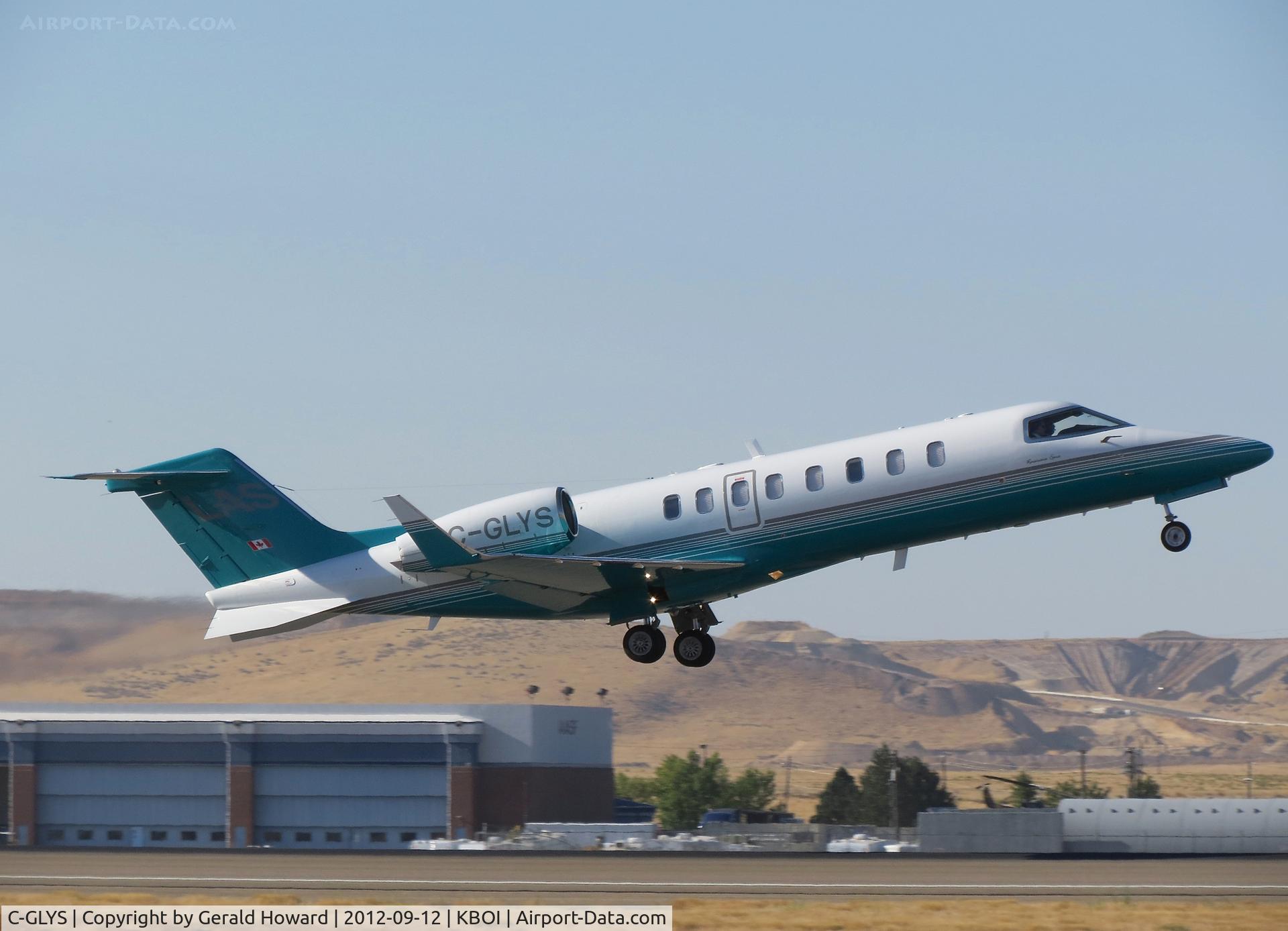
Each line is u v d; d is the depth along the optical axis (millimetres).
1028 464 96312
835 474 97500
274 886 74562
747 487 98750
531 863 87125
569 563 96625
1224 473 96312
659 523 100000
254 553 108750
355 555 107812
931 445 97250
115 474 106375
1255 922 59938
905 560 99438
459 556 95688
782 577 99688
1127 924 59438
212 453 108000
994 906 65062
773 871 81438
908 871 81125
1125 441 96750
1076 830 110062
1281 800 110875
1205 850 107125
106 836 165375
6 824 165500
